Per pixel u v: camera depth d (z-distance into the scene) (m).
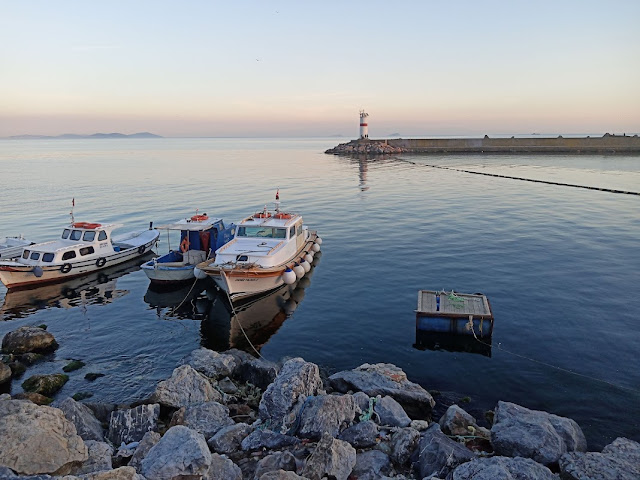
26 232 33.69
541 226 32.03
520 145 106.69
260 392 12.74
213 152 152.62
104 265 25.95
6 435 8.06
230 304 20.72
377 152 110.56
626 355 14.76
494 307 18.48
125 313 20.11
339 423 10.19
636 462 8.48
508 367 14.35
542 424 9.83
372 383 12.59
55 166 91.94
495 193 47.47
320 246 28.48
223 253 21.20
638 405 12.30
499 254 25.58
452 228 32.12
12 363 14.66
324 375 14.07
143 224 36.41
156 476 8.02
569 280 21.20
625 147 98.06
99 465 8.64
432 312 16.08
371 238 30.23
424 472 8.79
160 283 23.16
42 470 7.98
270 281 20.83
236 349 15.81
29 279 23.16
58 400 13.01
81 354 16.14
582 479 8.03
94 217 38.97
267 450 9.50
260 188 55.81
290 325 17.95
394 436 9.92
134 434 10.33
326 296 20.67
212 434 10.28
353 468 8.84
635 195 44.72
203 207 43.12
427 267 23.84
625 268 22.69
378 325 17.64
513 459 8.48
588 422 11.62
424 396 12.13
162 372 14.91
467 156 99.00
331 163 92.06
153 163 100.12
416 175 65.75
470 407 12.41
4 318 19.50
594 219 34.03
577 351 15.09
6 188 56.62
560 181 56.03
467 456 8.99
